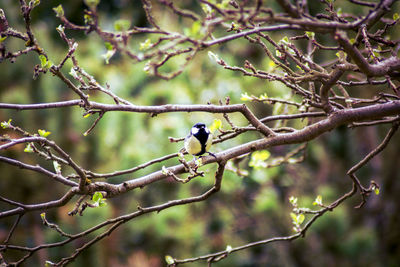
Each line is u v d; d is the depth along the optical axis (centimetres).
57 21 1458
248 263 1345
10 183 1128
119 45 379
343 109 641
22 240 1135
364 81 643
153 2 1489
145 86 1299
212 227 1312
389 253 1375
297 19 399
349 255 1254
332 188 1397
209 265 661
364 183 1505
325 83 557
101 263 1093
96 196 507
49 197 1165
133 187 550
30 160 1136
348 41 451
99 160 1192
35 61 1205
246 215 1373
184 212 1196
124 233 1202
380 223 1419
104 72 1238
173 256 1213
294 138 584
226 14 378
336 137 1514
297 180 1416
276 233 1360
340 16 601
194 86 1317
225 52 1420
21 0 441
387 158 1438
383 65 502
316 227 1192
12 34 451
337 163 1551
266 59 1321
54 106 495
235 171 727
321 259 1307
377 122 639
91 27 381
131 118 1160
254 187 1352
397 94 595
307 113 632
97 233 1088
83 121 1156
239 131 595
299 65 558
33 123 1152
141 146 1141
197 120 1201
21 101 1132
